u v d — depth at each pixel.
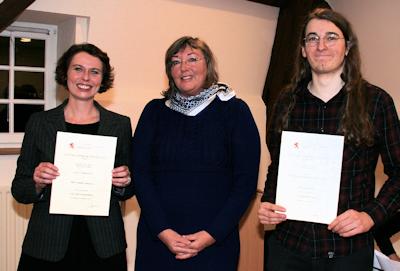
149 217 1.67
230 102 1.75
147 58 2.87
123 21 2.70
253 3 3.12
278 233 1.58
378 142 1.44
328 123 1.47
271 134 1.61
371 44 3.06
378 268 1.58
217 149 1.69
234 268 1.73
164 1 2.76
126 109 2.88
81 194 1.61
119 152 1.72
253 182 1.69
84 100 1.68
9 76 2.80
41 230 1.61
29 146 1.66
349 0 3.16
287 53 3.21
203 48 1.74
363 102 1.42
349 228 1.37
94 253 1.65
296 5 3.13
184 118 1.73
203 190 1.67
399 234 2.81
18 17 2.49
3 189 2.48
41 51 2.88
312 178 1.46
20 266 1.64
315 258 1.47
